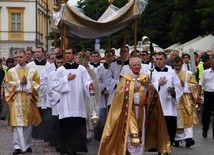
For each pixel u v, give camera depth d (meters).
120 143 9.75
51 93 12.11
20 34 76.44
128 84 9.83
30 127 12.63
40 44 81.00
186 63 16.78
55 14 14.98
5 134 16.48
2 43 76.06
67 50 11.98
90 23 12.91
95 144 13.88
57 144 12.59
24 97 12.50
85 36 13.48
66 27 12.93
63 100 11.87
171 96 11.91
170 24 42.66
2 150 13.10
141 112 9.98
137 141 9.62
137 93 9.91
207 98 15.23
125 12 12.98
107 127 9.79
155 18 47.53
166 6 46.97
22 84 12.49
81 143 11.98
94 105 12.00
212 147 13.49
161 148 10.43
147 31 47.28
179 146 13.63
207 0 31.56
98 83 13.37
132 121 9.77
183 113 13.41
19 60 12.65
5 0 75.94
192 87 13.62
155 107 10.38
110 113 9.85
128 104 9.76
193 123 13.49
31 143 14.19
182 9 38.09
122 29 13.69
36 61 14.23
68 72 11.92
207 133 16.28
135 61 9.97
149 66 12.32
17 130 12.43
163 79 11.66
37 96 12.67
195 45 30.11
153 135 10.45
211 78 15.21
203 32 38.25
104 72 14.06
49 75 12.70
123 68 12.87
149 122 10.41
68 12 12.73
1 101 20.70
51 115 13.46
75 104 11.87
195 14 37.53
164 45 48.16
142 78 9.98
